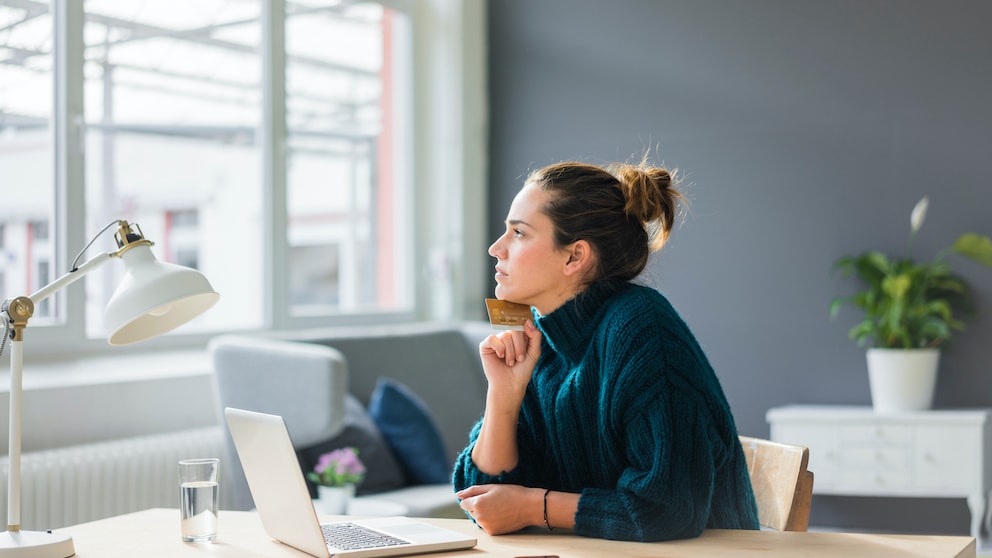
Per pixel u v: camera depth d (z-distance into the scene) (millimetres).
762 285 5004
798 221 4934
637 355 1560
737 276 5059
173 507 3756
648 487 1488
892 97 4750
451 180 5570
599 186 1673
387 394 4027
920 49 4695
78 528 1706
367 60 5391
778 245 4973
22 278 3791
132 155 4211
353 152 5309
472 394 4699
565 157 5535
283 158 4840
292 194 4980
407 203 5590
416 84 5641
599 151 5441
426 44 5641
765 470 1881
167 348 4367
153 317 1688
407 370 4469
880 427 4340
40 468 3314
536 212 1671
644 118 5320
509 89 5699
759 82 5031
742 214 5055
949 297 4633
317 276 5121
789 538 1501
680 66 5230
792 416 4484
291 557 1464
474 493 1617
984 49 4578
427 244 5641
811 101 4914
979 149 4582
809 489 1820
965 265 4594
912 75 4711
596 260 1664
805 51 4934
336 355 3543
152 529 1688
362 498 3658
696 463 1529
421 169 5648
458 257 5551
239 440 1541
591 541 1515
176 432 3982
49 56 3877
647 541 1488
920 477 4277
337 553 1428
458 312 5559
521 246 1674
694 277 5152
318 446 3727
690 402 1544
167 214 4367
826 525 4848
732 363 5062
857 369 4793
